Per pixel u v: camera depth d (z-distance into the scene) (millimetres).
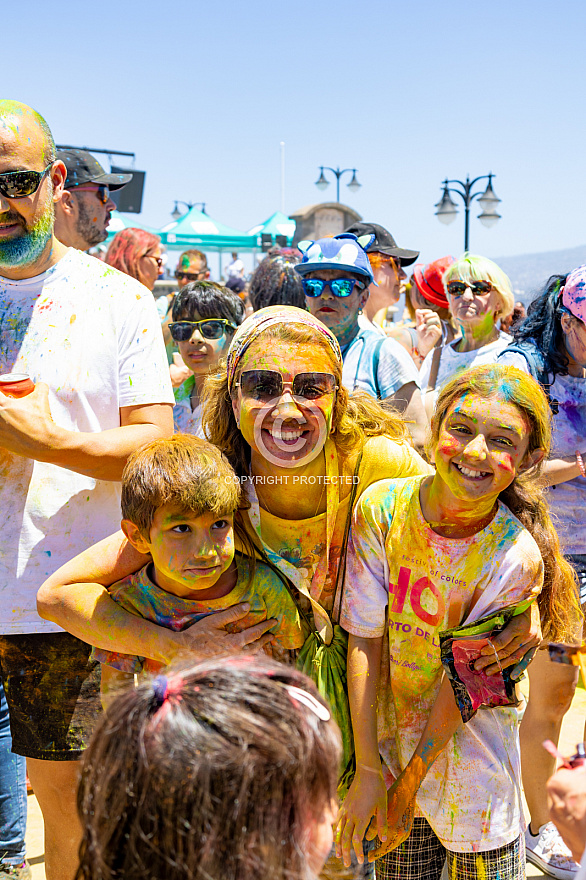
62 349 2465
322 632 2186
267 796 972
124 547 2172
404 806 2084
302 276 3809
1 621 2438
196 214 18609
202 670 1107
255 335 2088
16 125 2340
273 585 2137
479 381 1995
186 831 951
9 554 2447
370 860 2170
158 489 1892
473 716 2074
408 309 6453
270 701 1055
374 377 3611
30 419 2227
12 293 2506
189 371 4855
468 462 1924
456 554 2080
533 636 2039
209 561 1937
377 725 2201
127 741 1021
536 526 2184
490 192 13867
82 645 2416
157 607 2094
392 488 2180
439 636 2037
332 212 18500
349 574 2201
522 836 2205
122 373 2498
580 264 3172
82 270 2531
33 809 3580
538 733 3014
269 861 967
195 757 970
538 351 3125
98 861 991
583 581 3131
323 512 2209
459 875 2170
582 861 1236
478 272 4152
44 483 2449
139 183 14586
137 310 2523
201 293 4070
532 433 2031
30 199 2367
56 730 2434
